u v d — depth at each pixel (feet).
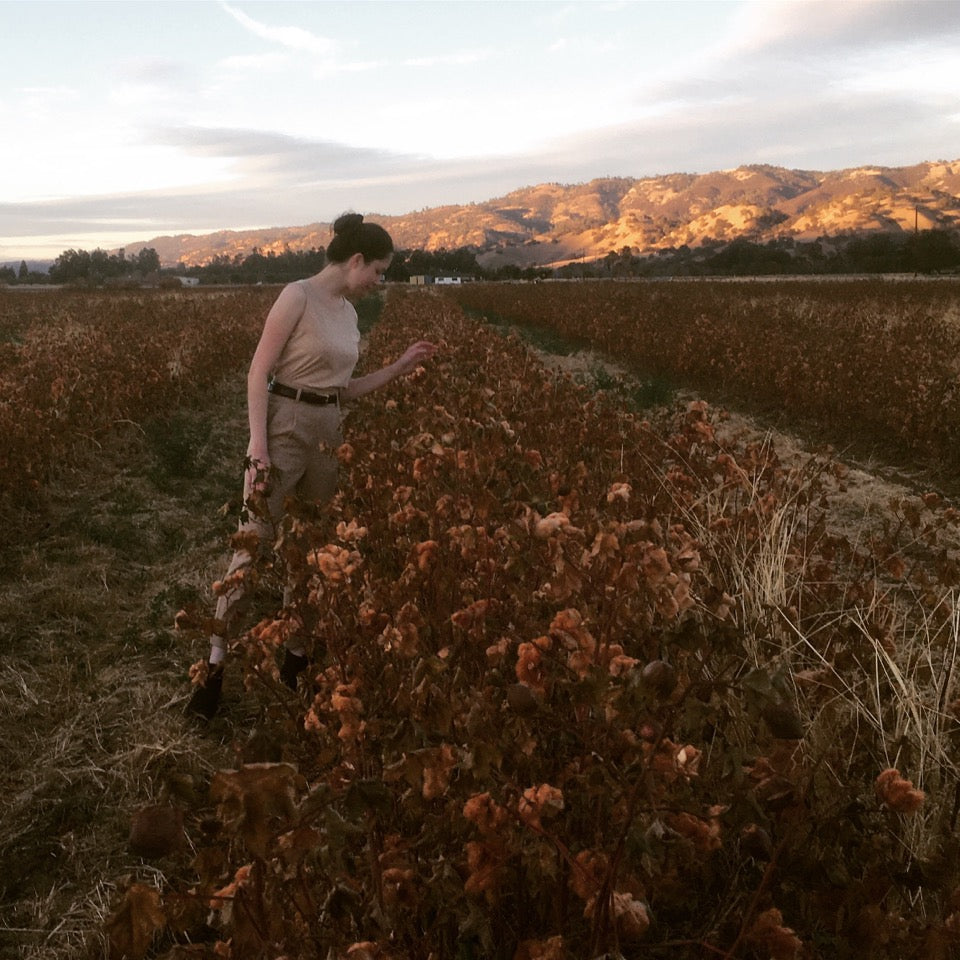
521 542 5.94
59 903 8.35
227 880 5.40
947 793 6.72
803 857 4.85
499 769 4.75
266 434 11.43
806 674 7.80
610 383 35.99
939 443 26.89
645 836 4.09
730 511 12.50
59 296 161.27
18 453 21.45
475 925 4.71
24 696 12.16
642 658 7.22
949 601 9.23
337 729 6.23
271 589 14.84
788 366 36.37
